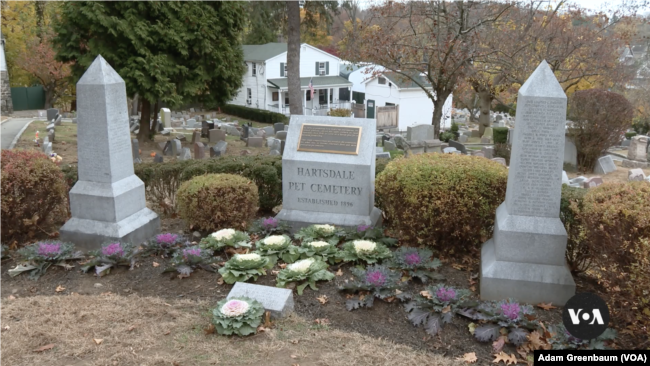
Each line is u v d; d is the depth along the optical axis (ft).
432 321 16.47
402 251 20.52
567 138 58.80
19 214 23.17
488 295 18.24
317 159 25.35
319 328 16.61
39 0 141.59
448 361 14.85
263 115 136.77
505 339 15.55
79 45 62.49
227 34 69.51
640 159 63.26
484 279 18.15
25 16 139.13
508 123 140.67
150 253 22.25
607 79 83.97
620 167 62.49
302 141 25.98
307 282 19.07
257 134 84.79
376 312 17.49
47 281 20.30
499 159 60.34
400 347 15.55
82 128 22.89
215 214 24.38
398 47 66.49
